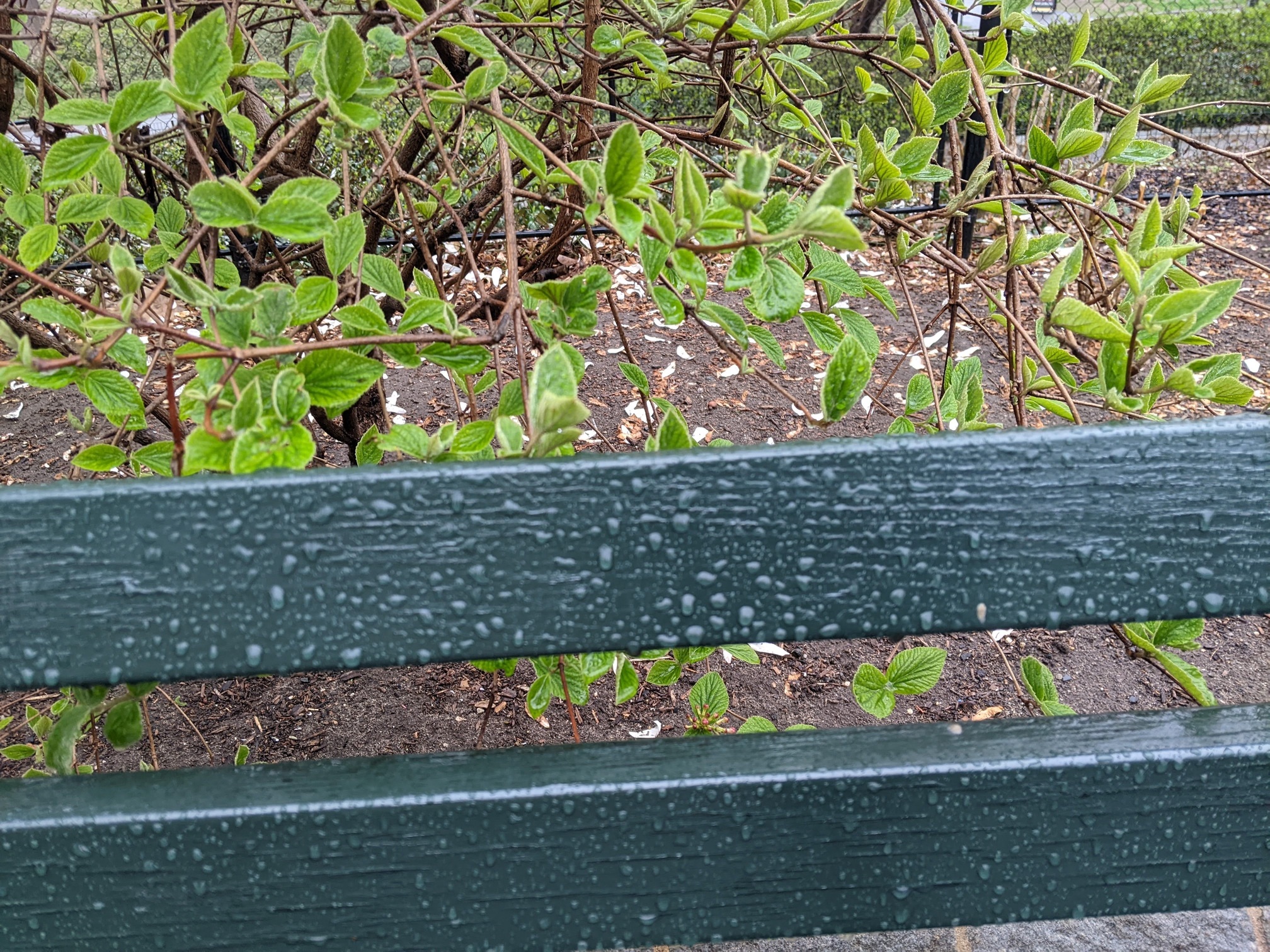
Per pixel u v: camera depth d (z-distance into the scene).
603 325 3.76
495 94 0.94
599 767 0.65
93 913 0.63
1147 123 1.19
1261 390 2.97
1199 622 0.83
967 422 0.90
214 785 0.63
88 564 0.55
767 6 1.07
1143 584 0.59
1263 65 5.53
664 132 1.14
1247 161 1.17
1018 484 0.58
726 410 3.22
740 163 0.61
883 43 1.81
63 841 0.61
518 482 0.56
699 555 0.58
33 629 0.56
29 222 0.87
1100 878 0.67
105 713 0.83
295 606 0.57
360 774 0.65
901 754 0.65
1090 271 1.19
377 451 0.93
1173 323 0.69
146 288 1.22
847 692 2.20
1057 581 0.59
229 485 0.55
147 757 2.00
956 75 1.03
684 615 0.59
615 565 0.58
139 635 0.57
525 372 0.73
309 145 1.64
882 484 0.58
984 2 1.34
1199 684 0.80
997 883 0.67
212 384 0.64
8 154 0.86
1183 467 0.58
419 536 0.57
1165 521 0.58
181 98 0.69
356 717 2.13
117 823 0.61
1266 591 0.59
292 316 0.71
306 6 1.25
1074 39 1.19
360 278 0.87
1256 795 0.65
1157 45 5.52
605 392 3.34
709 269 3.73
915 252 1.08
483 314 1.43
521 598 0.58
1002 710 2.13
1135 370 0.73
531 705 1.04
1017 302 1.00
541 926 0.67
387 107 2.74
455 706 2.16
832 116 4.36
